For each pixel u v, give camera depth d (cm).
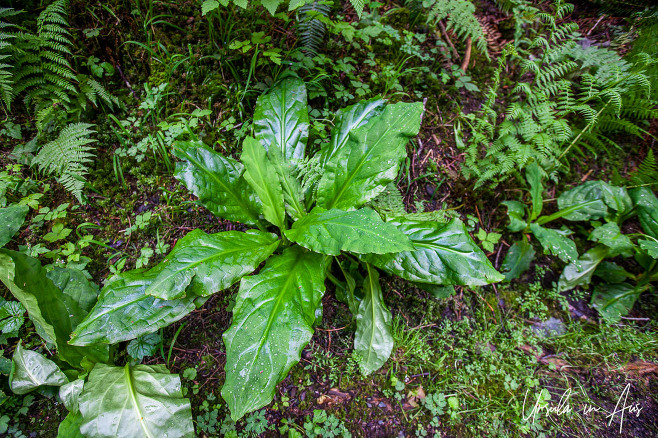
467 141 128
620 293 118
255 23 123
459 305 115
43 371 88
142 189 112
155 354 100
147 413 84
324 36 129
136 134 114
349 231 82
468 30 122
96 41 115
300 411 98
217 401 97
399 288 114
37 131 112
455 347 111
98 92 110
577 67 129
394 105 99
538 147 112
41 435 92
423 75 133
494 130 126
